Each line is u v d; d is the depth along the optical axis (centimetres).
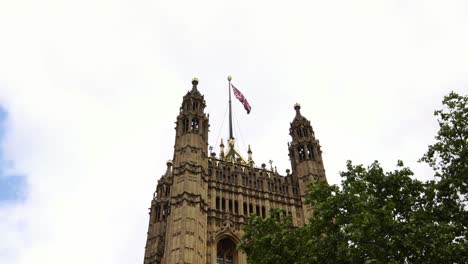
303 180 5988
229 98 8350
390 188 2784
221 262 4931
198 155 5666
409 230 2442
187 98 6725
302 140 6594
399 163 2864
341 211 2698
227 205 5406
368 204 2644
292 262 2700
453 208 2630
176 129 6359
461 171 2650
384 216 2480
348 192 2734
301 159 6384
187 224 4753
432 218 2572
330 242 2583
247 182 5844
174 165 5600
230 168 5947
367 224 2442
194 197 5088
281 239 2809
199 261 4522
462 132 2770
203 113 6531
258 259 2780
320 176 6031
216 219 5184
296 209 5650
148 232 6488
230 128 7706
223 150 7088
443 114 2869
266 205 5572
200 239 4744
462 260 2269
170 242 4638
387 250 2414
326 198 2845
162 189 7025
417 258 2362
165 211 6644
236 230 5141
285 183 6050
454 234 2400
